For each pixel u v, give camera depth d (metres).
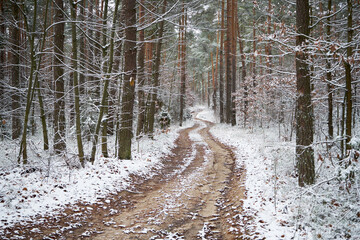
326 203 5.16
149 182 9.04
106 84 9.30
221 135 21.81
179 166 11.87
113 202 6.70
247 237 4.60
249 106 19.11
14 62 12.97
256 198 6.50
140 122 15.79
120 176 8.57
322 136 10.23
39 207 5.50
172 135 21.70
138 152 12.56
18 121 14.23
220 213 6.19
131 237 4.81
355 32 6.95
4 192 5.80
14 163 8.31
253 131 19.67
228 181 9.02
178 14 8.55
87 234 4.82
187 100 43.50
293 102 11.48
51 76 11.06
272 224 4.96
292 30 6.41
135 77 10.83
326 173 6.67
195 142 19.42
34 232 4.54
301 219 4.82
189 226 5.43
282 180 7.12
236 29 23.02
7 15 13.48
